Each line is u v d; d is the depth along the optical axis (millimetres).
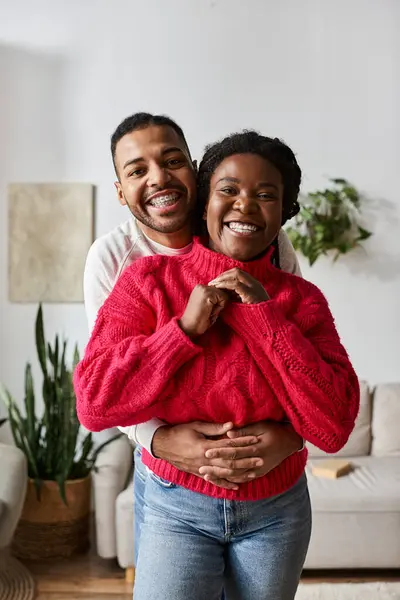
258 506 1224
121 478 3195
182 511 1226
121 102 4035
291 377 1141
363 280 4078
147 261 1280
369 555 3021
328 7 4020
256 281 1192
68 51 4023
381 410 3693
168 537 1223
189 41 4023
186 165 1376
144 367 1138
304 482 1329
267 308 1155
